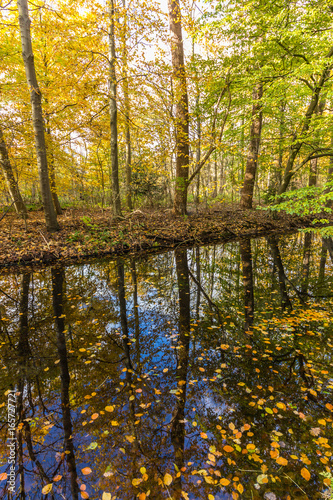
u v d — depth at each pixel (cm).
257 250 806
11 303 428
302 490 141
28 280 534
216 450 167
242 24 624
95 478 150
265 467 155
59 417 197
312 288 488
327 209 481
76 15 718
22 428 186
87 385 234
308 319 360
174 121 666
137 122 923
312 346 293
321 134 894
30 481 149
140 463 159
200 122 978
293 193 521
